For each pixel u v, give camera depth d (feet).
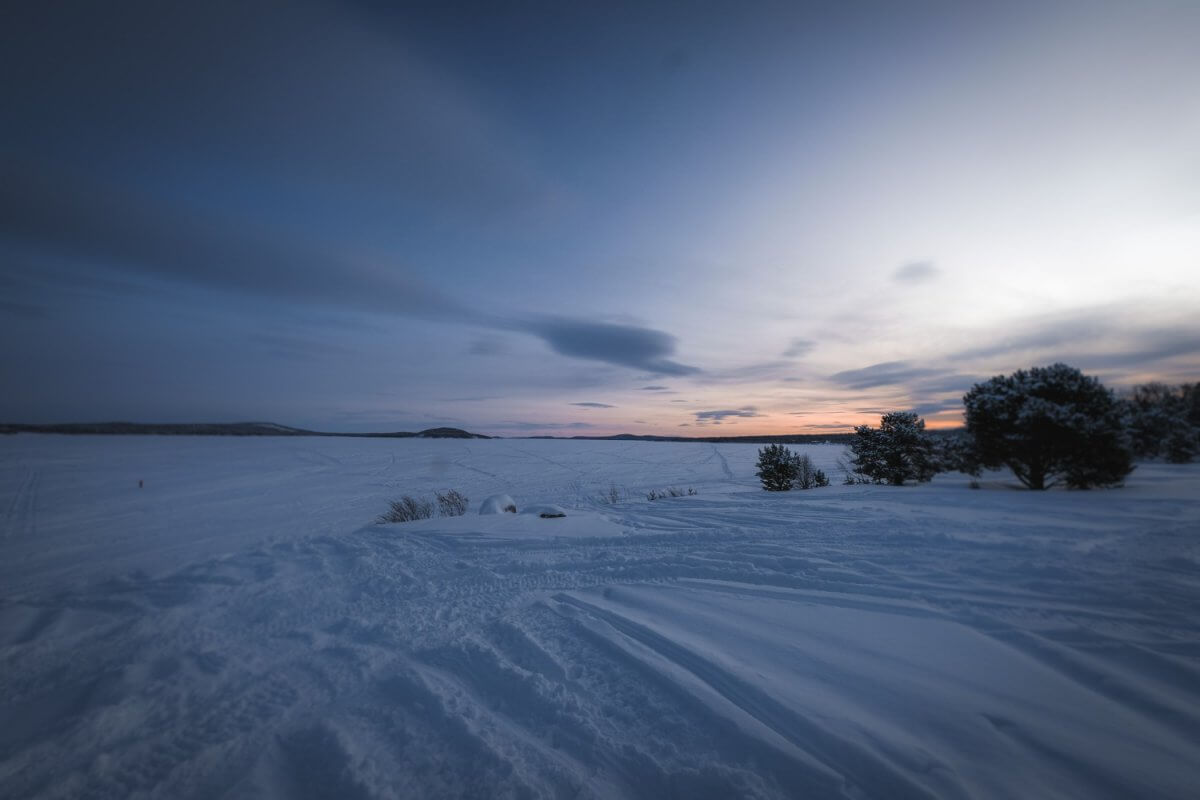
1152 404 61.57
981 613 10.95
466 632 12.42
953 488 33.91
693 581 14.88
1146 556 13.58
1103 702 7.61
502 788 6.77
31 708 10.02
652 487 69.46
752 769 6.75
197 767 7.67
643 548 19.61
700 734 7.58
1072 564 13.38
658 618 12.14
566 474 93.81
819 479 43.83
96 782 7.43
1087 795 5.90
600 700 8.77
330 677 10.51
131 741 8.46
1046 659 8.94
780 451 43.24
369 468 106.22
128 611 15.79
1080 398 33.68
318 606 15.34
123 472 100.22
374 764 7.44
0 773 7.77
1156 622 9.87
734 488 62.03
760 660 9.59
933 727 7.25
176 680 10.70
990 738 6.95
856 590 13.01
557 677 9.68
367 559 20.29
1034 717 7.36
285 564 20.22
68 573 33.53
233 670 11.10
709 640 10.66
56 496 71.41
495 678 9.86
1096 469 31.24
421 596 15.62
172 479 89.61
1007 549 15.23
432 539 23.36
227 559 21.30
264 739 8.36
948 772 6.32
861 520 21.50
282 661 11.50
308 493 72.23
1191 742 6.61
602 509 33.17
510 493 67.97
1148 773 6.12
